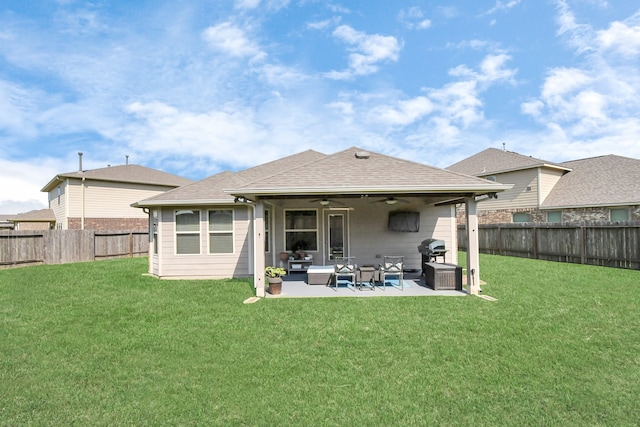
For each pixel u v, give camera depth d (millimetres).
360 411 3873
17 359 5238
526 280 10852
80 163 24328
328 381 4512
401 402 4039
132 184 25719
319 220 13234
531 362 5004
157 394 4242
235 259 12312
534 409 3895
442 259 13164
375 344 5688
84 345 5766
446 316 7160
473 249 9258
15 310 7922
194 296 9258
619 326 6430
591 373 4684
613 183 18688
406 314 7336
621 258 12938
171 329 6520
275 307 8047
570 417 3756
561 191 20719
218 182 13438
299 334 6180
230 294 9492
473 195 9312
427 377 4598
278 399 4109
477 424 3652
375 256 13258
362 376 4637
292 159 15594
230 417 3779
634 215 16594
